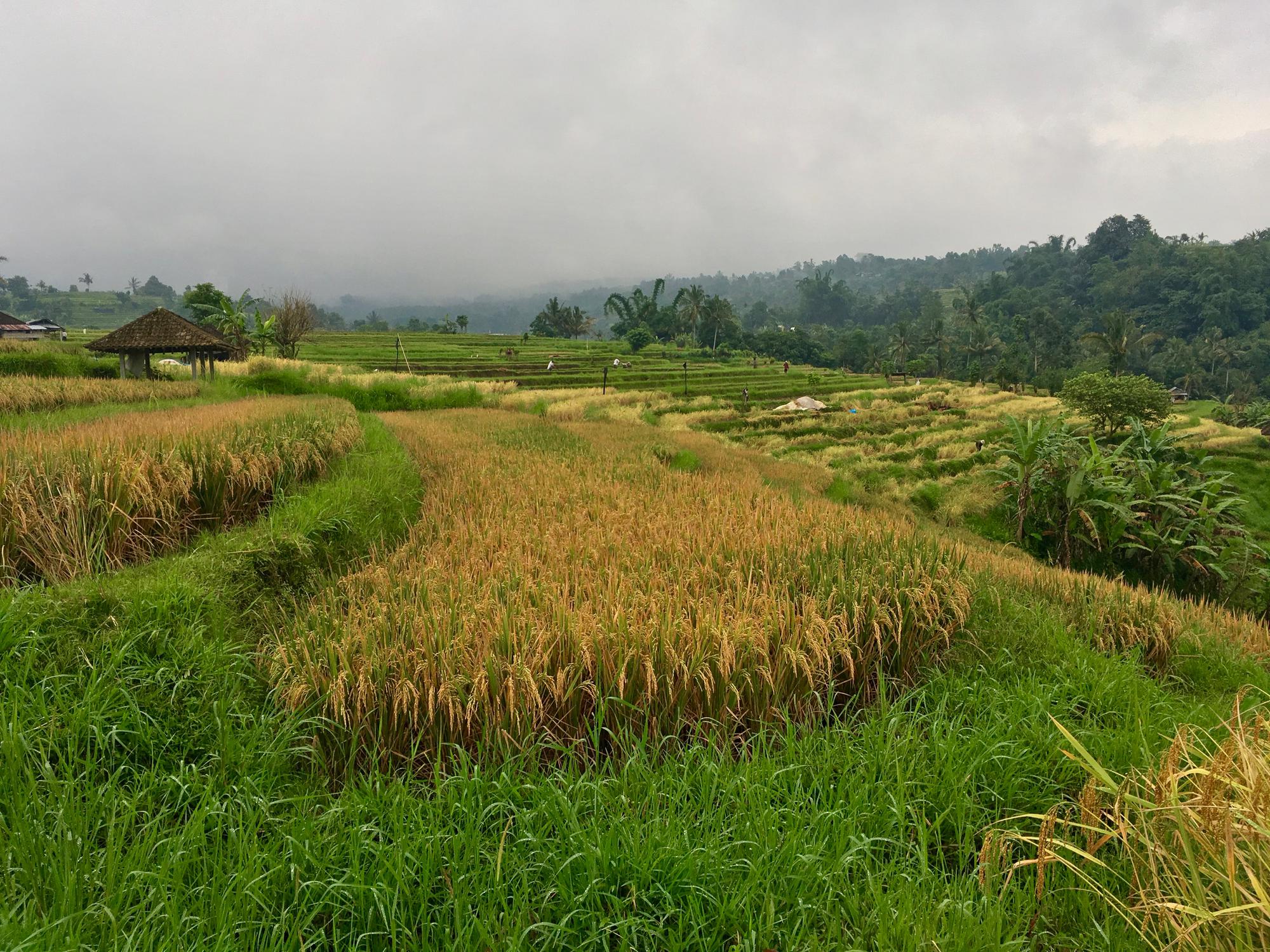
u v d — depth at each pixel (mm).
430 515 10234
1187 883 3121
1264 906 2629
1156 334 78500
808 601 6281
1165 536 25656
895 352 123250
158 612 5184
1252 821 2982
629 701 5203
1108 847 4074
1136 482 27141
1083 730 5141
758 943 3121
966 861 3947
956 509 30266
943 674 6598
